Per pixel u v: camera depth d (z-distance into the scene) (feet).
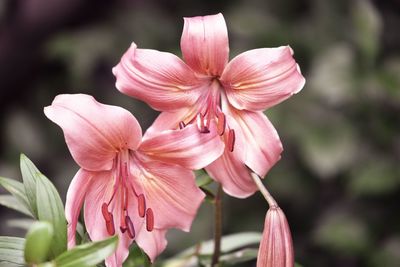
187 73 3.60
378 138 5.50
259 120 3.63
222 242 4.00
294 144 5.64
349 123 5.39
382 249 5.31
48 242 3.30
